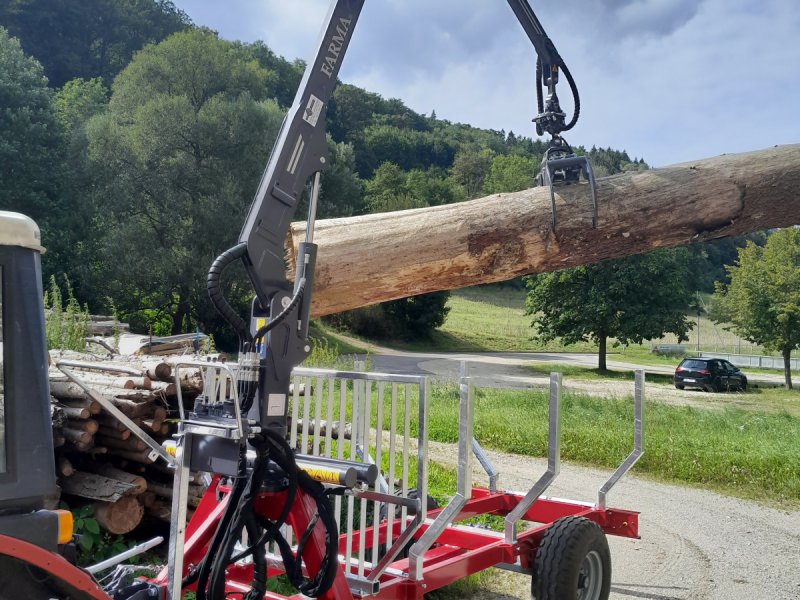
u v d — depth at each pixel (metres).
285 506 3.36
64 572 2.36
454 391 16.27
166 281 36.16
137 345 10.40
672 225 4.59
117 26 90.38
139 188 37.12
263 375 3.47
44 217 34.94
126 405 5.36
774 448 11.83
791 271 31.27
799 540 7.61
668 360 55.03
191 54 41.69
